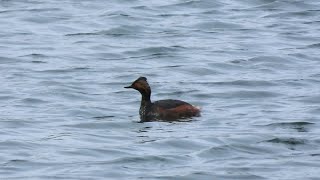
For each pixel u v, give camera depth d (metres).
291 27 35.22
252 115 23.80
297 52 31.48
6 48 32.25
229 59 30.72
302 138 21.56
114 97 26.03
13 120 23.25
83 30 34.97
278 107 24.78
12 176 18.95
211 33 34.59
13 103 25.28
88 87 27.27
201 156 20.39
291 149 20.92
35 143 21.23
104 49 32.31
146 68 29.83
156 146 20.95
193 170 19.41
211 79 28.36
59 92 26.50
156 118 23.30
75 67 29.81
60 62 30.48
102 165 19.70
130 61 30.81
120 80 28.17
